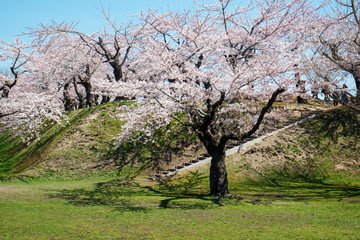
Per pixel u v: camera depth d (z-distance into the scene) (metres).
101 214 12.95
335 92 17.06
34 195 18.17
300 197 17.91
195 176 24.64
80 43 33.72
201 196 18.56
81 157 29.45
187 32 21.58
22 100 27.41
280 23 21.38
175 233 9.87
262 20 22.33
